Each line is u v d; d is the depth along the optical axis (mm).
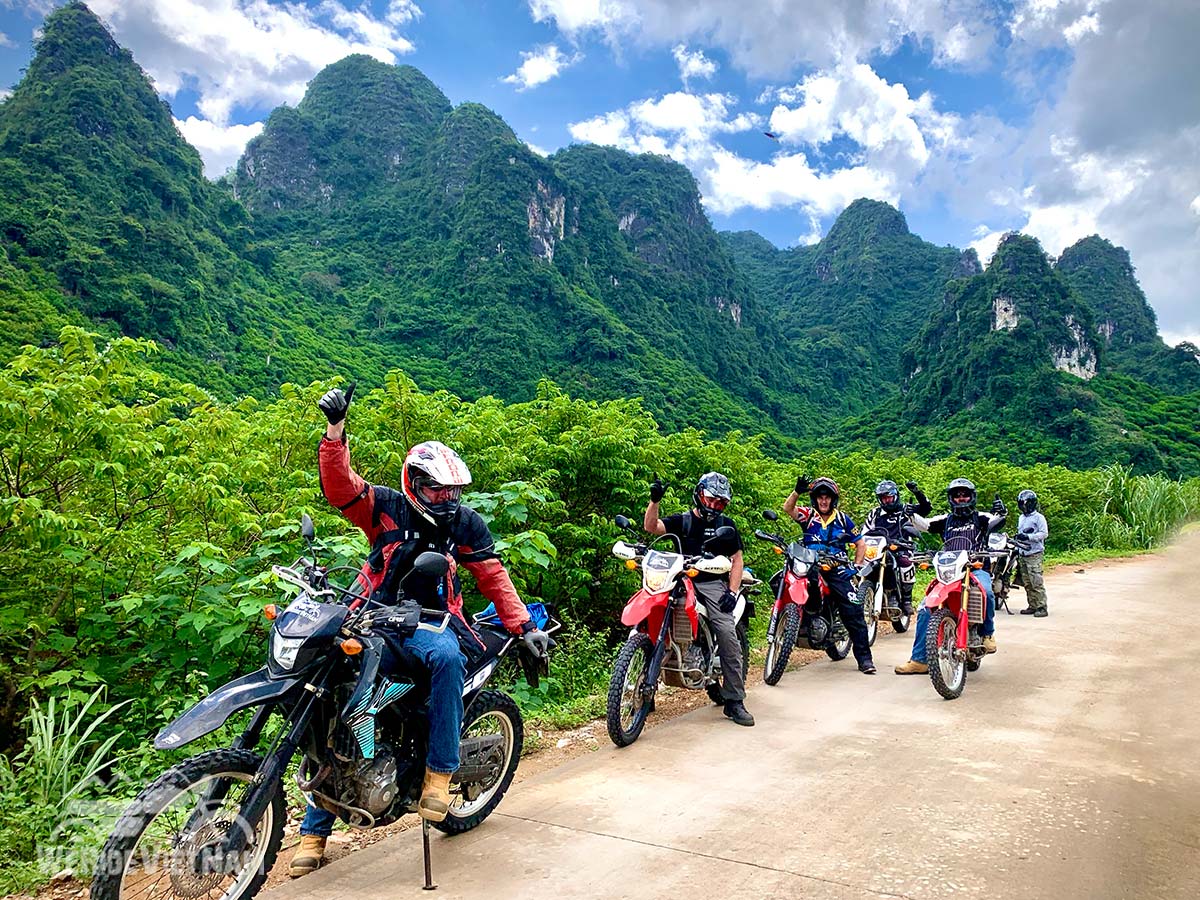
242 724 5410
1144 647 8344
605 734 5734
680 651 5680
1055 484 25109
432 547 3590
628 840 3783
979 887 3297
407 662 3395
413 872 3482
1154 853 3609
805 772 4738
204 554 5621
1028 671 7496
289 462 7543
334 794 3250
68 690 5156
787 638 7035
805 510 7887
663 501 9539
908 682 7176
